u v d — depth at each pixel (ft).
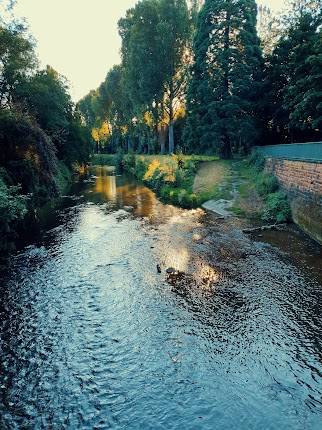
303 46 94.22
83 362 29.53
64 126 135.33
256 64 119.75
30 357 30.32
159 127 220.84
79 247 59.00
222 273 45.29
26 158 71.46
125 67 198.90
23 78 106.32
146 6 156.15
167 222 74.13
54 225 74.54
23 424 23.63
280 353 29.50
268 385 26.14
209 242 58.34
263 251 52.70
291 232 61.98
